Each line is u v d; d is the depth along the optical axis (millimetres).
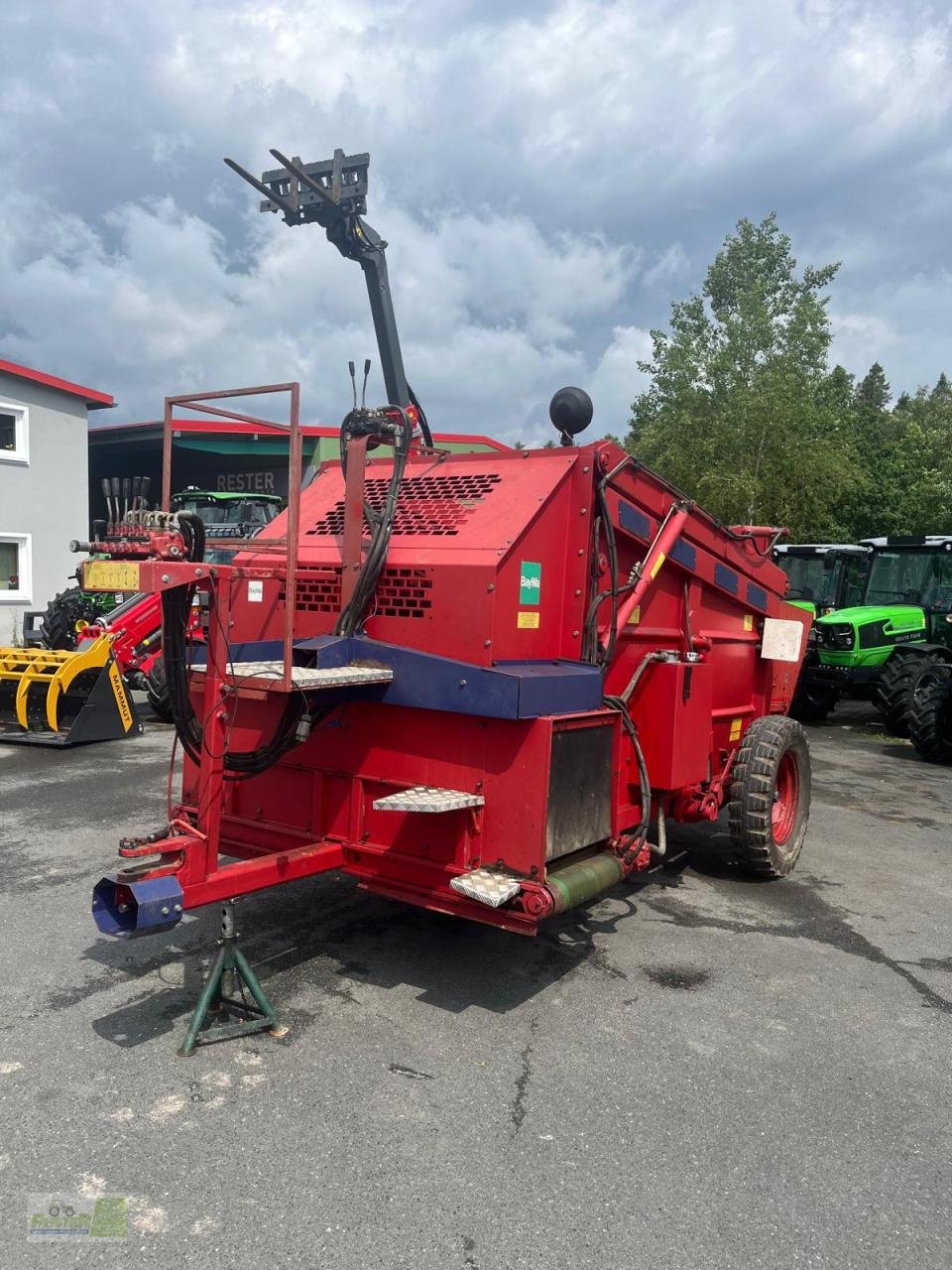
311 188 9648
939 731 10117
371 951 4484
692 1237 2547
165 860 3418
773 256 26562
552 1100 3207
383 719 3973
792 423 21359
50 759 8602
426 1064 3426
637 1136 3016
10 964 4168
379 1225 2541
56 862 5586
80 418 17344
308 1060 3426
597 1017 3867
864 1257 2498
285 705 3861
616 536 4527
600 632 4340
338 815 4145
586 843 3852
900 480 29938
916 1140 3064
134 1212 2561
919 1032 3852
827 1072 3492
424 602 3934
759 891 5645
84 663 9156
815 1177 2840
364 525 4316
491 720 3656
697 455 21922
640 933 4867
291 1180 2721
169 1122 2992
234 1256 2408
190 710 3477
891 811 8000
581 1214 2619
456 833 3758
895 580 13484
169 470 3869
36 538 16656
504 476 4387
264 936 4629
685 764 4703
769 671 6555
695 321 22984
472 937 4707
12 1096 3115
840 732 12797
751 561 6098
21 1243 2426
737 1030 3801
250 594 4691
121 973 4102
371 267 10648
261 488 21688
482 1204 2646
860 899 5559
